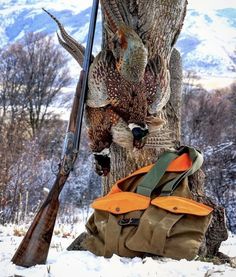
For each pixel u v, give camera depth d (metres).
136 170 5.32
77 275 4.15
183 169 4.88
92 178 21.09
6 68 46.16
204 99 41.50
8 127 22.95
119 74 4.69
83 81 4.79
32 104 42.72
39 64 48.34
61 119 43.41
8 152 15.64
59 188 4.58
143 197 4.75
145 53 4.64
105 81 4.72
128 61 4.62
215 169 19.64
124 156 5.38
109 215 4.78
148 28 5.23
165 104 5.09
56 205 4.56
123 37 4.66
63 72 50.53
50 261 4.59
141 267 4.32
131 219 4.70
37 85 45.81
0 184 12.95
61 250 5.69
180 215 4.66
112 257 4.53
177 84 5.68
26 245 4.48
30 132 36.59
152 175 4.84
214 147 22.14
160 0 5.27
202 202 5.20
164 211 4.68
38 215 4.52
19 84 45.00
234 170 19.83
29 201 14.72
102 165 4.97
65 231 9.49
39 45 51.09
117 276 4.15
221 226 5.35
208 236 5.36
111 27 4.86
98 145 4.87
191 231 4.62
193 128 31.91
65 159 4.63
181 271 4.27
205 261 5.02
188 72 52.09
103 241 4.81
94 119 4.84
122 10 5.18
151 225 4.60
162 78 4.86
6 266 4.41
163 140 4.82
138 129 4.67
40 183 15.85
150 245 4.58
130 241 4.62
